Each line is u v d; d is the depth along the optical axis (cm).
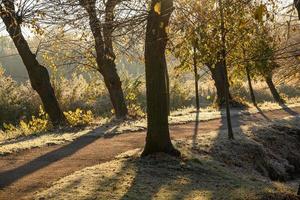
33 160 1384
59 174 1191
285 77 1010
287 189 1203
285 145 1892
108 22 1097
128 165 1234
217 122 2242
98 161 1342
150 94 1309
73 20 1074
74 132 1984
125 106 2522
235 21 1165
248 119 2384
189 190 1061
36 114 3016
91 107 3127
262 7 623
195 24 1012
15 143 1727
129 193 1009
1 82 3159
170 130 1936
